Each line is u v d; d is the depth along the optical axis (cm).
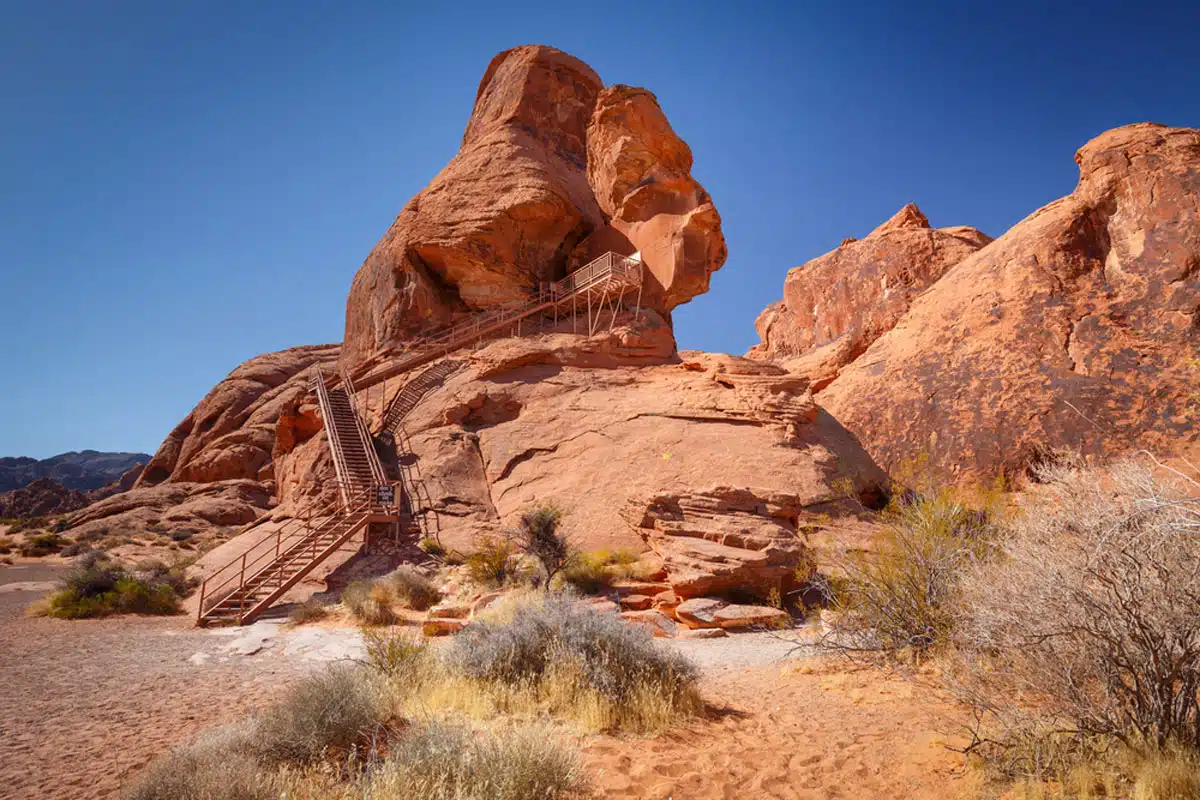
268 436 5356
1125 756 394
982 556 738
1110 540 397
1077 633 415
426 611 1467
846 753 509
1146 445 2320
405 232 3622
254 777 389
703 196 3416
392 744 484
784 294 5778
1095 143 3397
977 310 3378
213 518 4238
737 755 518
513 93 4119
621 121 3547
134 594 1566
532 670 684
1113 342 2761
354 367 3694
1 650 1064
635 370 2783
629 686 648
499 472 2247
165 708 705
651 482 2041
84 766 523
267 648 1104
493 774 406
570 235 3731
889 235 5031
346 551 1856
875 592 827
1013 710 452
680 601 1408
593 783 457
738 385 2473
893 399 3325
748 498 1698
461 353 2998
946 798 412
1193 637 387
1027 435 2661
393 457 2420
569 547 1684
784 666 880
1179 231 2866
